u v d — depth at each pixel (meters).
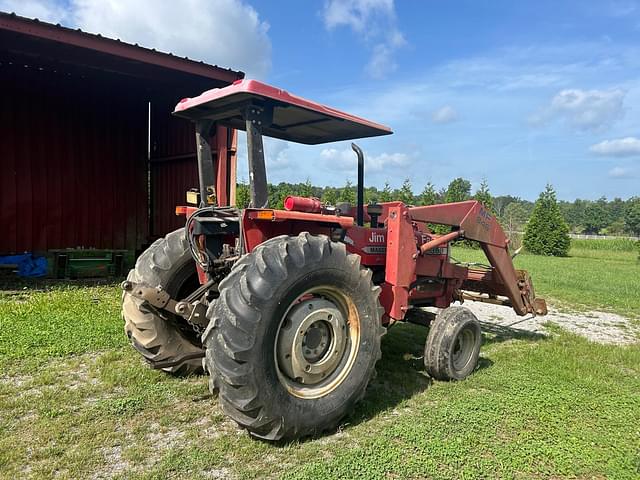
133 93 10.92
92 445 2.79
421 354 4.80
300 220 3.31
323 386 3.03
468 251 19.64
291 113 3.68
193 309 3.18
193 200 3.81
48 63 8.84
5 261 9.01
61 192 10.01
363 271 3.22
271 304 2.69
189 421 3.15
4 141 9.27
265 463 2.66
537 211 23.72
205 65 8.43
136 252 11.19
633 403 3.69
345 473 2.54
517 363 4.62
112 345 4.66
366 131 4.32
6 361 4.11
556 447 2.93
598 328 6.71
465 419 3.26
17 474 2.49
